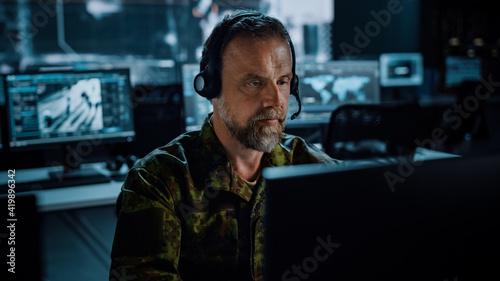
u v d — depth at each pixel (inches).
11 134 92.6
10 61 356.8
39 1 366.6
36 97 93.5
